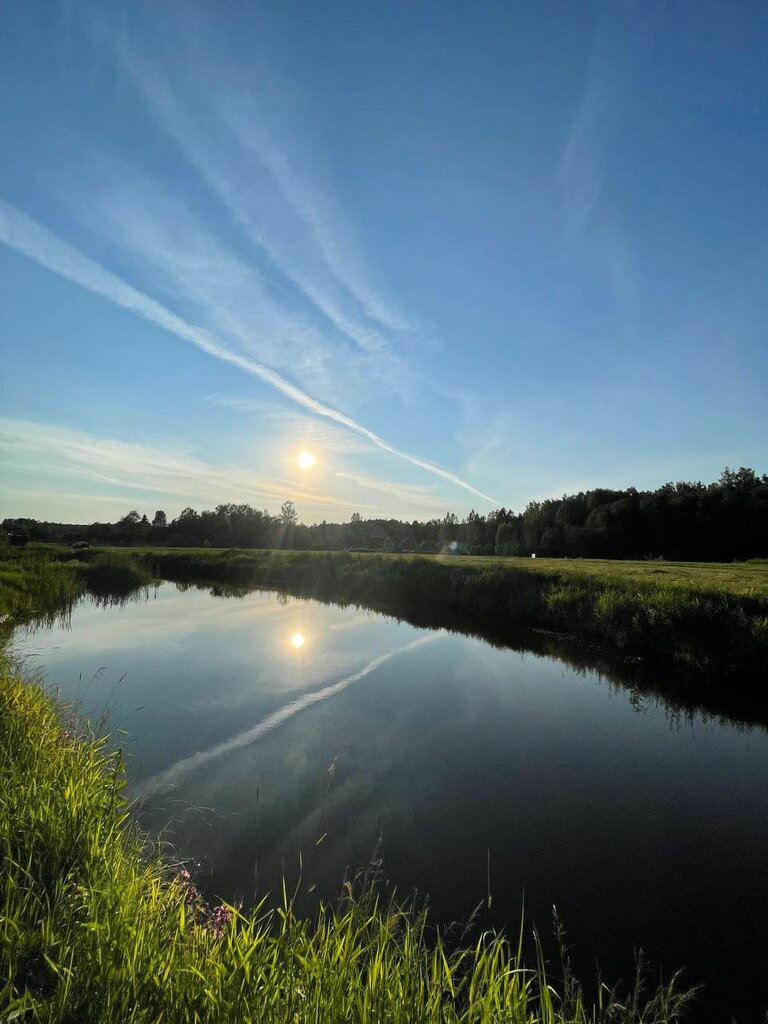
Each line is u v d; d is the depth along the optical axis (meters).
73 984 2.53
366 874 5.24
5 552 28.95
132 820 5.79
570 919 4.84
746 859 5.78
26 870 3.25
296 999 2.62
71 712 8.78
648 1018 3.80
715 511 69.62
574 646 15.41
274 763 7.64
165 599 26.59
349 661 13.55
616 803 6.95
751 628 12.09
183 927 3.17
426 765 7.86
